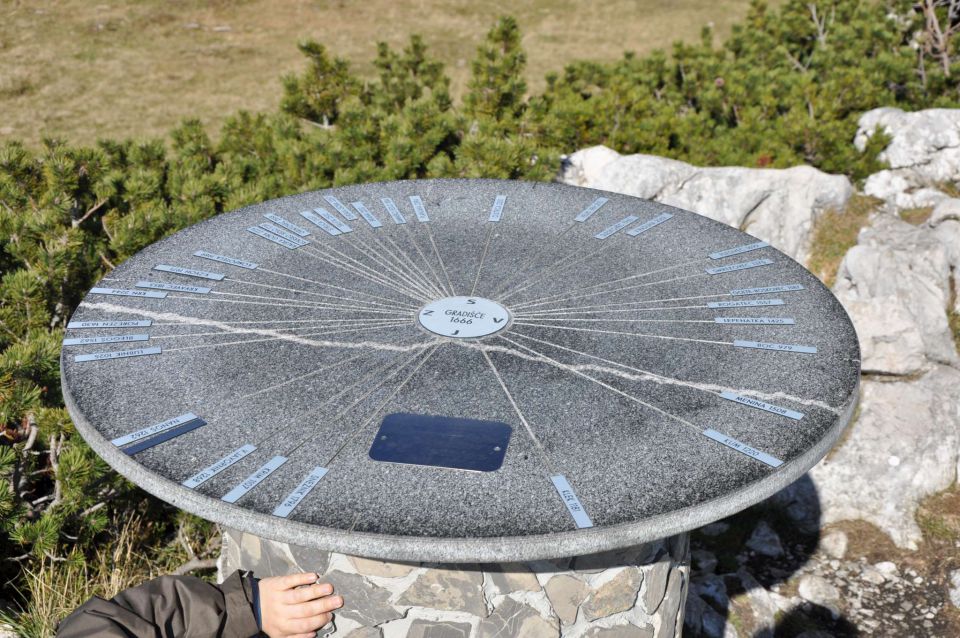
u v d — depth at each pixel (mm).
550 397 2605
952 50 7848
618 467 2311
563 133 6527
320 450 2367
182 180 4984
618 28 13188
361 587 2654
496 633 2664
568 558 2629
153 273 3266
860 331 4984
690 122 6648
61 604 3406
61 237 4250
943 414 4762
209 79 10836
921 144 6285
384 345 2869
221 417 2494
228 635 1589
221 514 2168
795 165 6262
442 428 2461
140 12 13219
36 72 10703
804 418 2508
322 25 13156
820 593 4105
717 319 3014
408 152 5414
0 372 3379
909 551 4344
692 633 3826
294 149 5344
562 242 3568
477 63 6348
